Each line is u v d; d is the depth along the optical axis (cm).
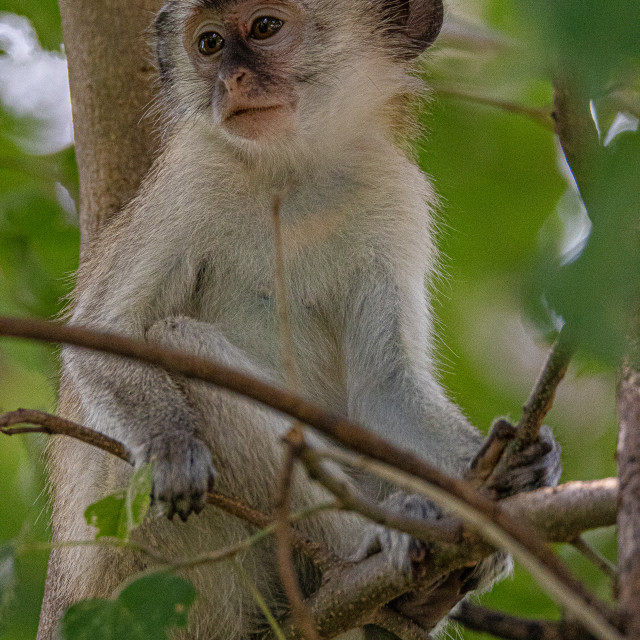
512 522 566
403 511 864
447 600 853
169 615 645
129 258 1079
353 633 930
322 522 969
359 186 1089
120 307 1057
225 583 985
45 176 1446
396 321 1066
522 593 1280
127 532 698
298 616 582
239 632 998
